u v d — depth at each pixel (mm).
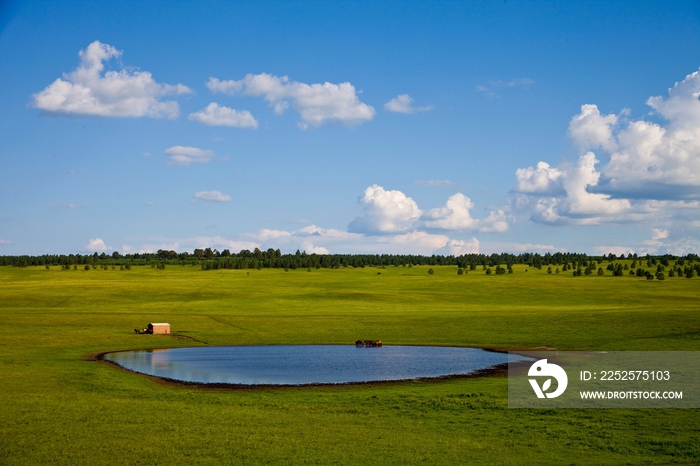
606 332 85625
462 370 59312
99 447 29844
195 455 28625
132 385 48688
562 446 30000
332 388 48219
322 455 28594
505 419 35906
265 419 35969
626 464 26828
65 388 46031
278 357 70875
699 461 26984
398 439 31406
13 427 33469
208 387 48688
